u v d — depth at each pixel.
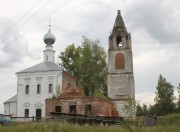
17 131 19.39
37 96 60.97
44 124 22.19
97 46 71.38
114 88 55.81
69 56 73.12
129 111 31.62
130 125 20.67
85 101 46.84
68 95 48.28
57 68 62.50
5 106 65.50
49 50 68.44
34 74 61.94
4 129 19.77
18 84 62.59
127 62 56.53
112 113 53.25
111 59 57.25
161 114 88.44
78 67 70.81
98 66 70.25
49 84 60.84
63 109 47.16
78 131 19.11
